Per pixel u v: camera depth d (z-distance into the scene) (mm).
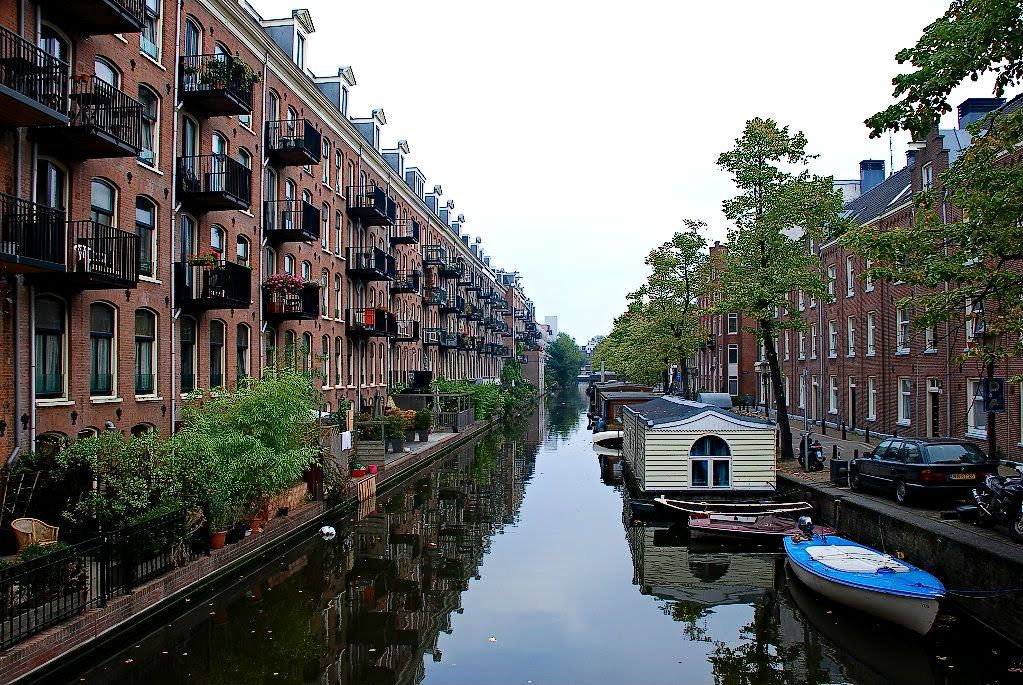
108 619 9586
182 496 12000
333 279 28969
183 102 18047
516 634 10977
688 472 19625
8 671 7918
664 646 10453
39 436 13062
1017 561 9625
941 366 23234
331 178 29047
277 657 10000
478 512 20156
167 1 17234
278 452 14383
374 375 34156
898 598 10266
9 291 12430
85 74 14344
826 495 16953
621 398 38344
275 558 14789
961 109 24766
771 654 10055
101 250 13445
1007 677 9031
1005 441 19875
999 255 10914
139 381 16188
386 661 9938
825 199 21859
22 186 12781
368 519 19078
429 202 52500
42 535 10555
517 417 56688
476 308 60688
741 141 22594
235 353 20438
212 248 19469
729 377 52906
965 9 10266
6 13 12281
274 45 22672
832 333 33656
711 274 37938
